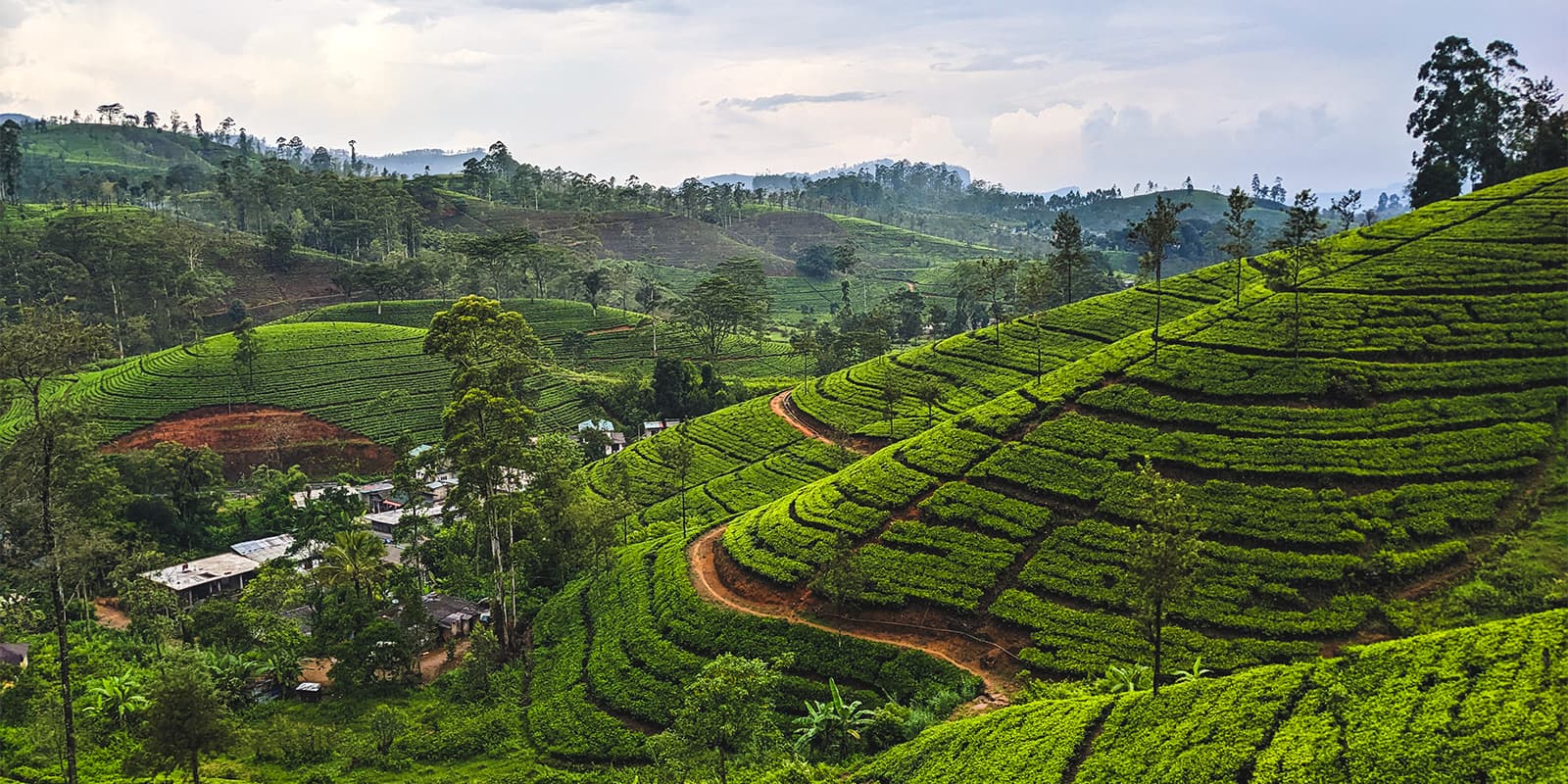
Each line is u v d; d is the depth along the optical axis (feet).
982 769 120.37
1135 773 103.81
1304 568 160.25
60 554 139.95
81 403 415.44
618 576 240.32
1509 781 79.77
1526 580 147.33
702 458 339.36
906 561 191.52
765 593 200.95
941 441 230.27
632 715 177.17
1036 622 166.50
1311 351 213.25
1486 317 212.43
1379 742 90.27
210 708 136.77
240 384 441.68
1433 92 391.24
